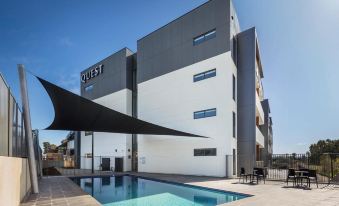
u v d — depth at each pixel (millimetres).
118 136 24656
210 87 17797
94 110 12859
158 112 21125
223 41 17469
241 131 17922
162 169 20234
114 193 11406
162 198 10047
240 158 17625
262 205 7074
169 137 20047
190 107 18844
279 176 15305
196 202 9180
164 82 21016
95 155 27172
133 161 23953
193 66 19031
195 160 18000
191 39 19469
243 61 18625
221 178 15531
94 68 29547
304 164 14562
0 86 5418
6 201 5121
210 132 17422
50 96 11383
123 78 25234
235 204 7227
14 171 6082
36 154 15547
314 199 7926
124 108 24609
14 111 7430
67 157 32562
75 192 9992
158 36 22172
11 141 6918
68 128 15703
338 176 12484
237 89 18578
